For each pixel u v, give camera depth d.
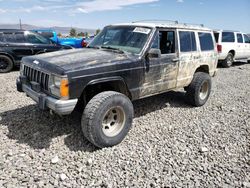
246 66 14.26
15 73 9.86
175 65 5.01
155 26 4.60
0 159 3.42
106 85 4.25
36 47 10.41
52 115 4.93
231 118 5.36
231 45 13.12
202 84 5.79
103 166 3.35
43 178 3.06
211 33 6.24
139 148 3.86
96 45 5.07
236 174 3.30
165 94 6.93
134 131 4.49
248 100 6.86
